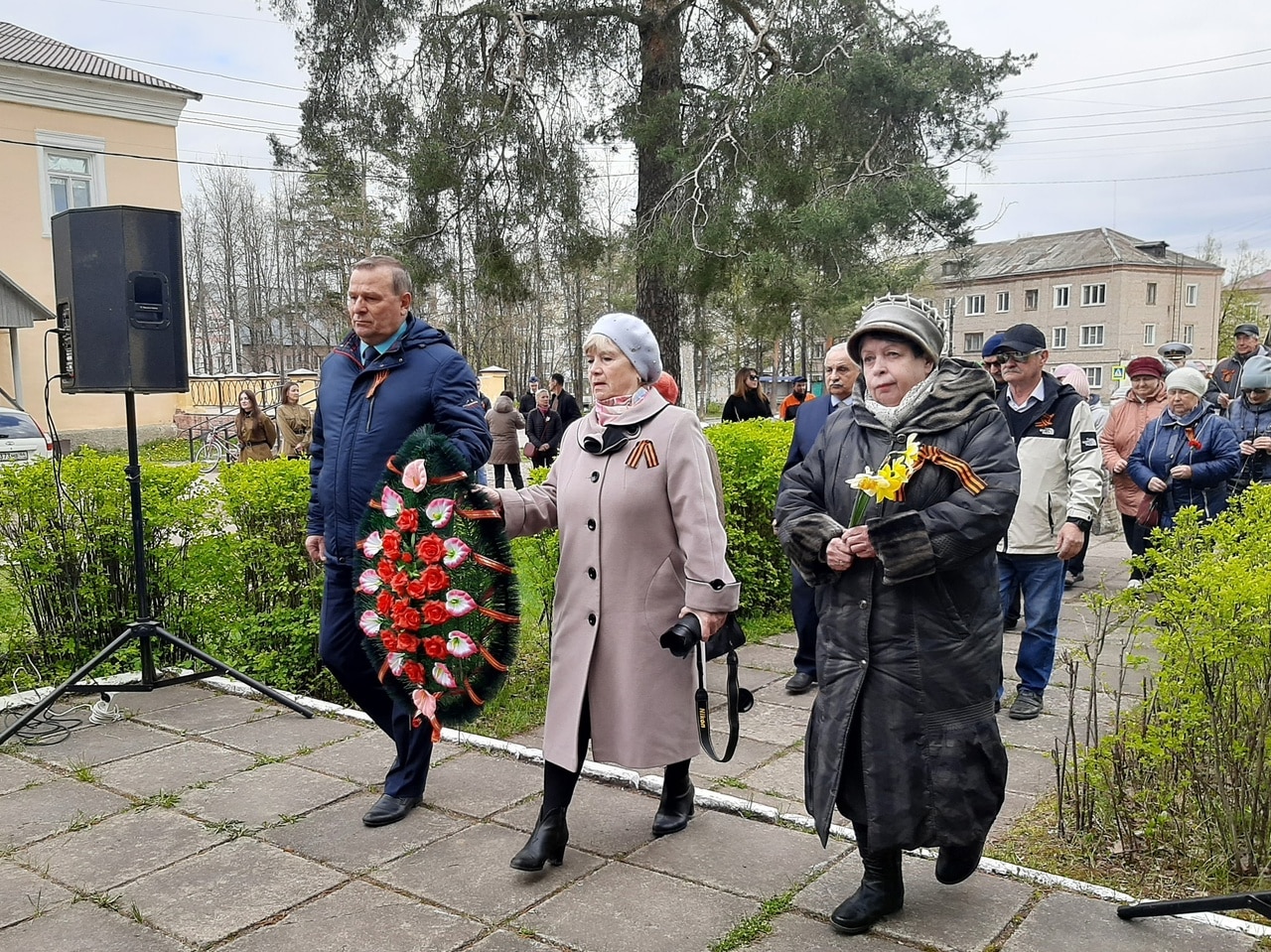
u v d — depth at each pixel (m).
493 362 44.41
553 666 3.37
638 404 3.30
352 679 3.81
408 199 15.61
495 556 3.38
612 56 15.98
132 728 4.76
